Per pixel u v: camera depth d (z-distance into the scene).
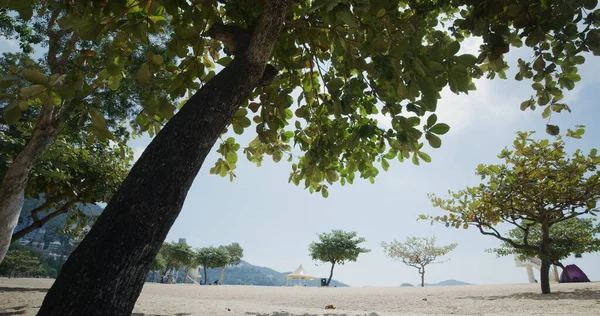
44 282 21.20
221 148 5.45
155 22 3.75
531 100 4.33
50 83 2.66
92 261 2.11
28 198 13.16
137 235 2.23
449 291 16.61
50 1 3.57
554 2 3.12
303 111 5.74
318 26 4.07
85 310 1.99
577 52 3.53
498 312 8.50
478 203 14.45
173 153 2.55
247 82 3.07
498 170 14.37
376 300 12.95
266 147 6.21
